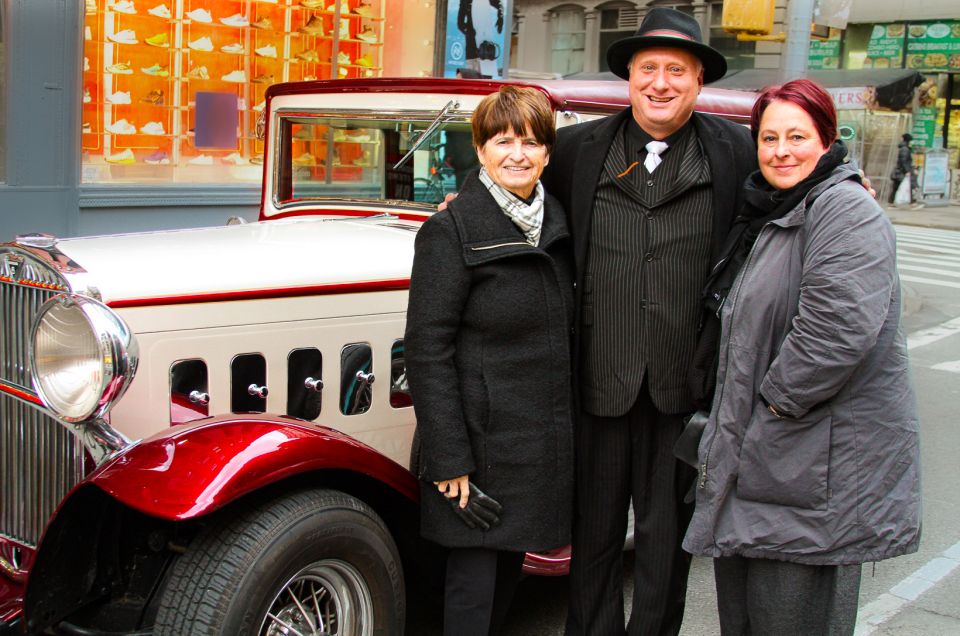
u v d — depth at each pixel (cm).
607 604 290
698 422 254
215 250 297
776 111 237
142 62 761
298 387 295
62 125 713
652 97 260
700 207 264
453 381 247
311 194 414
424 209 377
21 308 269
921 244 1551
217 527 240
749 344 234
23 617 246
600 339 268
